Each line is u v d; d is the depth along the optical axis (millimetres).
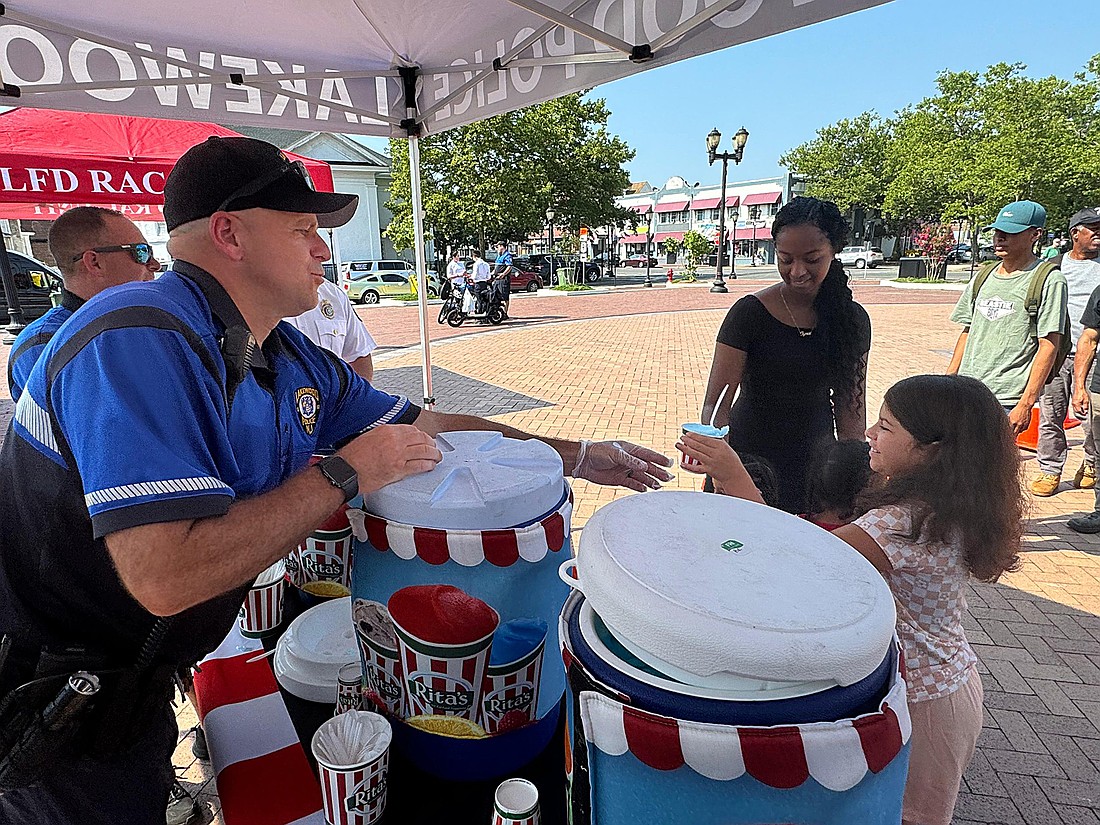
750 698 627
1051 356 3383
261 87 2611
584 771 710
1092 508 4363
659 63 1813
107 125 3561
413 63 2854
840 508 1694
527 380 8508
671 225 52719
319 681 1220
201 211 983
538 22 2254
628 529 805
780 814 620
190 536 820
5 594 1023
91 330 875
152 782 1177
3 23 2143
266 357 1136
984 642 3078
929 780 1385
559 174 26844
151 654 1037
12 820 1097
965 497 1282
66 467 936
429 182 25906
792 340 2127
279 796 1028
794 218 2004
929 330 11422
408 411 1397
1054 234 21828
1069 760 2404
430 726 994
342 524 1341
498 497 923
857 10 1305
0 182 3008
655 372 8859
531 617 958
